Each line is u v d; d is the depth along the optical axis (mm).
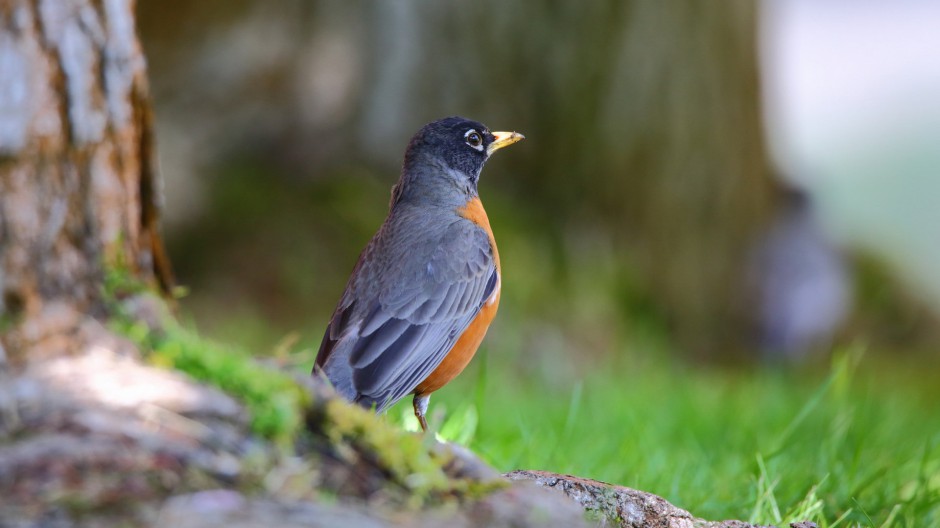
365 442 4109
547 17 15516
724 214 17484
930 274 21391
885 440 8898
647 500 5340
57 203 4441
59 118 4434
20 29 4293
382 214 15281
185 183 14977
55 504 3445
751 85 17875
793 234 18484
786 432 7570
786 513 5984
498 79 15477
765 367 16484
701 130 16875
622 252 16312
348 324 7035
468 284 7426
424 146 8078
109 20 4609
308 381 4301
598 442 8281
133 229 4832
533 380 13992
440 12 15273
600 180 16109
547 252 15359
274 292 14492
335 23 15633
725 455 8320
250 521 3486
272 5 16016
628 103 16094
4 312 4230
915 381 17656
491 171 15695
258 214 14945
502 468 6734
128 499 3500
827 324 18422
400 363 6953
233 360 4266
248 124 15633
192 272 14609
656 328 15867
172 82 15938
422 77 15406
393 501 3910
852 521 6145
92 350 4270
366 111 15547
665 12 16188
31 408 3859
